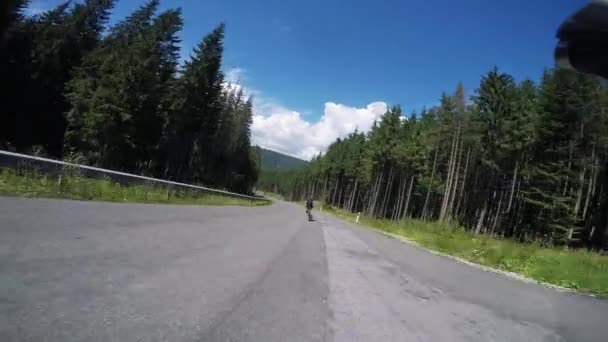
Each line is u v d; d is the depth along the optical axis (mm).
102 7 49125
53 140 45625
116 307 4355
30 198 11359
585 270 13828
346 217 54781
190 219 14594
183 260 7398
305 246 12914
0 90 41531
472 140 44250
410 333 5145
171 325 4102
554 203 39156
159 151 55656
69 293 4539
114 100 40812
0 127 41812
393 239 22828
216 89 54688
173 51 49250
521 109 42688
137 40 46344
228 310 4922
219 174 77938
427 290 8344
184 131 55562
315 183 139375
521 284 11125
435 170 58344
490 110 42531
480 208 56531
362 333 4852
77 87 41438
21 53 42281
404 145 61969
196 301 5066
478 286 9758
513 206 53125
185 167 64375
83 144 41781
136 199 17906
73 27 45969
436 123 58531
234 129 82188
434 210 69250
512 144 42000
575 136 39438
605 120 38125
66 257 6059
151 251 7688
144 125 47531
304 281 7398
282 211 39469
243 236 12562
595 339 5953
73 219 9492
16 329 3416
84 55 46281
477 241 21062
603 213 39531
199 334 3982
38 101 44188
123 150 45000
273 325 4625
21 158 13656
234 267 7594
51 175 14859
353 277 8602
